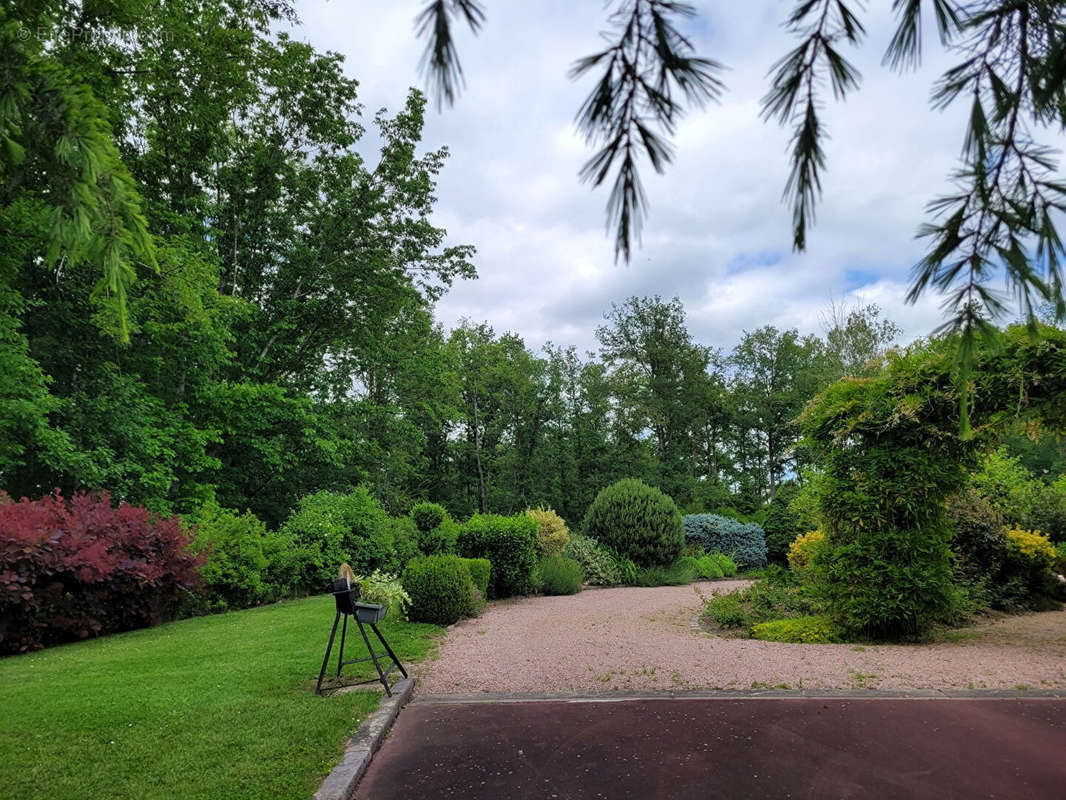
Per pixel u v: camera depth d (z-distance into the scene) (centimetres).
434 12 115
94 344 1341
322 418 1862
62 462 1118
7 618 637
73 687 473
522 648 643
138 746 355
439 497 3120
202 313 1282
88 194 246
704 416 3581
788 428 3441
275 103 1667
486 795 313
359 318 1888
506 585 1092
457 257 1914
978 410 645
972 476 1061
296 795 302
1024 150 157
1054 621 829
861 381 747
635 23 123
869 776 326
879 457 709
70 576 712
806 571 910
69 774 320
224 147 1578
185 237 1370
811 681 501
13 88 229
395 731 405
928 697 454
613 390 3341
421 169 1841
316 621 771
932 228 168
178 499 1493
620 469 3178
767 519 2081
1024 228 162
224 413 1571
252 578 970
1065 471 1769
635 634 725
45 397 1081
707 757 353
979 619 855
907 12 139
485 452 3169
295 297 1750
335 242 1822
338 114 1734
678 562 1534
